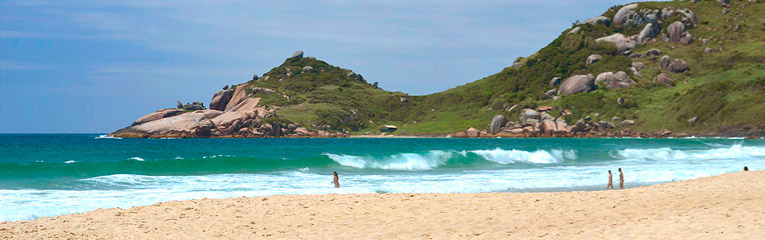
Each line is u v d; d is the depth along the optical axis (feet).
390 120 635.25
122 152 197.16
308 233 44.86
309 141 388.78
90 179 87.66
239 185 84.12
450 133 524.52
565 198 60.80
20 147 245.65
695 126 430.20
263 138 488.44
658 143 288.51
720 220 42.75
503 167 128.06
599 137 455.63
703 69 538.06
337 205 57.52
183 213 53.42
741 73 497.05
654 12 638.94
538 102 545.44
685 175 100.53
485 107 591.78
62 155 180.65
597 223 45.75
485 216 50.55
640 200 56.80
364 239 42.47
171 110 528.22
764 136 383.45
